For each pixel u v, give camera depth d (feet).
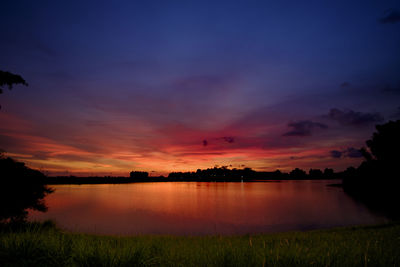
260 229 115.65
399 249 13.44
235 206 231.30
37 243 10.56
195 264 9.66
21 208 56.13
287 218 150.00
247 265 8.77
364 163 293.64
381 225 60.29
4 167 54.65
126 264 9.21
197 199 316.19
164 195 396.16
